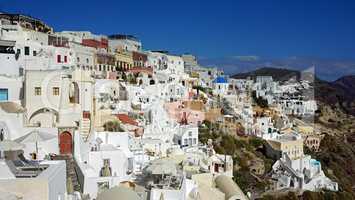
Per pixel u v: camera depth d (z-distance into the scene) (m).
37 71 59.12
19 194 29.86
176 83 140.38
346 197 108.25
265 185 99.50
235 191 59.97
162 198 45.19
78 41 141.00
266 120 146.88
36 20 135.88
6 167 31.80
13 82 59.91
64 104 59.66
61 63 105.88
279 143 120.31
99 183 48.78
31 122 57.91
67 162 49.22
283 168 109.31
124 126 79.88
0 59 64.00
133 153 64.94
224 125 126.31
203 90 167.12
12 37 97.31
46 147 50.91
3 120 51.56
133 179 53.81
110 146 59.41
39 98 58.69
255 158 113.62
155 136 85.00
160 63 180.62
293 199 97.44
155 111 97.00
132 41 189.75
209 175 62.75
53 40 121.38
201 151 81.25
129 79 136.88
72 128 53.59
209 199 56.12
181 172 57.03
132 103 108.25
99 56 136.88
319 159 143.25
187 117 119.19
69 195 38.91
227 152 107.19
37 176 31.64
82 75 62.97
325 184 110.31
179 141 92.88
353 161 158.38
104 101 94.50
